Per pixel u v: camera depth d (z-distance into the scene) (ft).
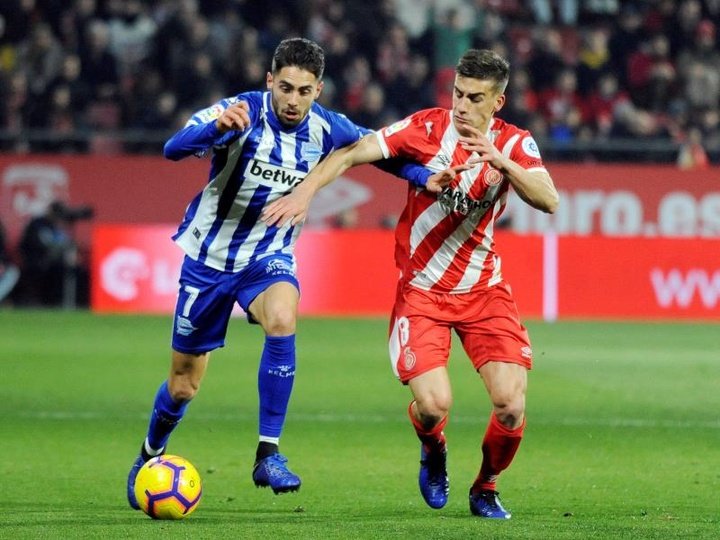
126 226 213.66
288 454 96.17
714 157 230.48
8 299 216.13
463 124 71.61
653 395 131.03
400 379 73.31
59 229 214.28
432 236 73.36
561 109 237.66
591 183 218.79
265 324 72.49
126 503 75.41
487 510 71.56
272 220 71.15
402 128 74.08
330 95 230.89
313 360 156.35
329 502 76.89
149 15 244.83
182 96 225.56
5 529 64.18
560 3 260.21
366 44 239.50
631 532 65.57
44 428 107.24
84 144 217.77
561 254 213.87
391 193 216.95
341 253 213.05
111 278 213.05
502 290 74.13
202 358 76.28
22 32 235.61
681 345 177.17
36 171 213.46
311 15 238.68
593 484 84.28
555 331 194.80
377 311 213.05
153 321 201.46
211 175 74.59
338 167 73.61
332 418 115.03
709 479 86.33
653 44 249.34
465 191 72.54
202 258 74.95
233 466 90.79
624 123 234.38
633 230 219.41
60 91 222.28
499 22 246.68
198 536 62.69
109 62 230.07
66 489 80.23
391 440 103.24
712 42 252.83
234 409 119.14
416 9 250.78
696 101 246.47
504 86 72.38
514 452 71.20
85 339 175.22
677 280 214.90
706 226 219.82
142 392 129.39
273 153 73.67
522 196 70.44
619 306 214.28
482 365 72.54
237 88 228.43
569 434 106.93
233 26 238.68
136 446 98.78
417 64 234.79
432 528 66.28
